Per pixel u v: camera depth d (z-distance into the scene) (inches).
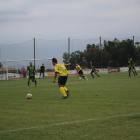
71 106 389.7
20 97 534.3
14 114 337.7
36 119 301.3
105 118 293.3
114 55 2272.4
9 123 284.5
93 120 285.0
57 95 551.2
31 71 824.3
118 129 246.1
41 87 794.8
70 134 233.9
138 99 444.8
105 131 240.5
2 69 1497.3
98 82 919.0
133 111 331.6
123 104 392.5
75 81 1035.9
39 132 243.4
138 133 232.4
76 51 1946.4
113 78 1153.4
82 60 1957.4
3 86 903.7
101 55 1987.0
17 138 226.8
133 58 2319.1
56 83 990.4
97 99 460.4
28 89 735.1
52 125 268.1
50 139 221.8
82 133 236.1
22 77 1546.5
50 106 396.8
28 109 374.6
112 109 350.6
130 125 259.3
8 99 502.0
